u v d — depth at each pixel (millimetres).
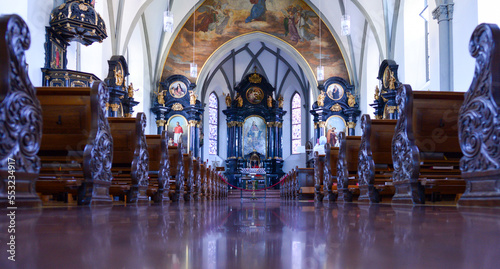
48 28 11430
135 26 19984
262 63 30750
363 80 23297
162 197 7574
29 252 1149
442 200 7035
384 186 6547
